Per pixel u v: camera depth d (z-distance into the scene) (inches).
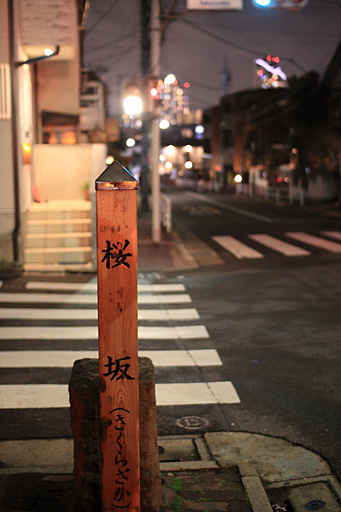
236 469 166.4
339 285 430.0
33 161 586.9
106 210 117.9
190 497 148.9
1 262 489.1
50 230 524.7
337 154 1311.5
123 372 121.6
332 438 188.4
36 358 265.6
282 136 2065.7
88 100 1638.8
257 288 427.5
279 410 211.6
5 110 480.7
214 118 2588.6
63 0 501.7
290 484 159.3
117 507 125.5
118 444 123.8
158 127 653.9
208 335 307.7
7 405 213.5
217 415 208.2
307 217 1019.3
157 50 645.9
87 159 634.2
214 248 646.5
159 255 589.6
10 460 171.8
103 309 120.0
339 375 245.8
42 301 380.5
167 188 2513.5
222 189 2218.3
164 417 206.7
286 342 293.6
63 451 178.2
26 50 527.5
